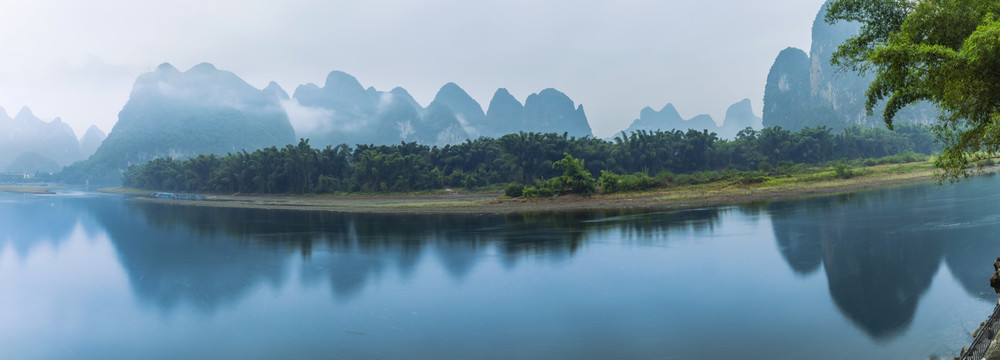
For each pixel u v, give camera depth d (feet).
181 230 147.33
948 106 32.24
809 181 204.03
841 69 42.98
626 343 43.29
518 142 302.45
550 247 90.17
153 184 512.22
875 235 82.17
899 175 203.72
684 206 152.87
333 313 56.85
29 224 176.45
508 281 66.74
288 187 357.41
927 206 112.27
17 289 75.46
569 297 57.77
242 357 45.70
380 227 136.15
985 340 29.19
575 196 199.41
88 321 58.90
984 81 29.76
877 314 46.50
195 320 57.41
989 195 124.67
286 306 60.90
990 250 66.03
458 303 58.03
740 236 90.79
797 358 38.40
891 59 33.22
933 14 33.81
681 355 40.19
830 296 52.65
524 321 50.52
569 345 43.57
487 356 42.09
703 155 329.52
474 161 352.90
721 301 53.26
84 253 108.88
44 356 48.55
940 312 45.52
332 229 135.44
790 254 73.36
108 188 624.59
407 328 50.34
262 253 99.60
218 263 90.99
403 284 68.33
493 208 184.14
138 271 86.89
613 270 69.56
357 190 323.57
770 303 51.67
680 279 62.90
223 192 401.49
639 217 129.80
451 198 262.47
